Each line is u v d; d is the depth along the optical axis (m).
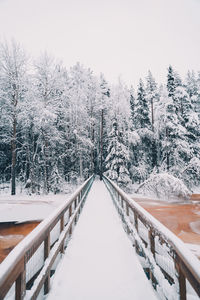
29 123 16.91
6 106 16.22
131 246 4.09
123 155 19.92
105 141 27.19
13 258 1.42
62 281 2.85
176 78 23.12
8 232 7.07
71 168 21.33
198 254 5.73
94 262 3.42
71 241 4.39
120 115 21.67
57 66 17.34
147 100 23.89
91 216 6.78
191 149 19.44
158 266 2.35
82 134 23.75
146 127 23.03
